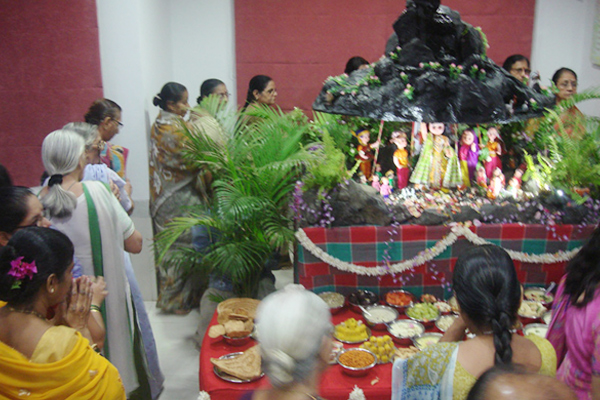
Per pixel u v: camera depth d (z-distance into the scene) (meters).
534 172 2.88
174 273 4.00
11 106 4.03
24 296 1.44
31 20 3.89
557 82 4.08
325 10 4.99
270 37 5.06
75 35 3.90
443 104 2.58
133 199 4.10
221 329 2.53
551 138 2.92
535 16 4.96
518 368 0.82
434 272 2.78
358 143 3.17
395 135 3.04
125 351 2.35
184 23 5.01
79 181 2.30
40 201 2.14
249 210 2.90
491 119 2.58
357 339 2.47
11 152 4.12
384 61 2.74
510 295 1.40
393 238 2.71
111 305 2.27
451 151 3.02
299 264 2.79
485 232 2.72
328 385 2.14
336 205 2.71
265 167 2.91
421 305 2.68
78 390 1.40
